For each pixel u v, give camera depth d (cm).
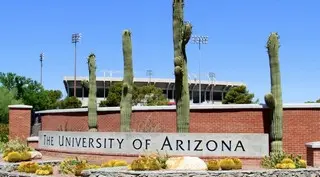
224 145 1877
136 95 6400
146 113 2602
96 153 2070
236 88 6738
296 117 2270
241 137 1870
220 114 2370
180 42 2002
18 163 1947
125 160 1981
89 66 2641
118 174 1567
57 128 3144
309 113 2266
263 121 2278
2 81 6762
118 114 2730
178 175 1553
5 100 5550
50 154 2286
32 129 3450
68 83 8875
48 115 3272
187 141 1900
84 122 2959
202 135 1892
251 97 6656
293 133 2264
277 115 2047
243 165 1850
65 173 1792
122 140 2006
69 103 6744
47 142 2320
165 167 1647
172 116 2539
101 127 2783
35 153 2148
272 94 2044
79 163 1817
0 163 1948
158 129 2533
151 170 1594
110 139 2039
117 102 6400
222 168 1647
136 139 1975
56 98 8094
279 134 2041
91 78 2631
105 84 8544
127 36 2216
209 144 1888
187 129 1997
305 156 2242
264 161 1825
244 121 2316
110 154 2028
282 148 2114
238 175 1593
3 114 5475
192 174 1563
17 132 3098
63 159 2102
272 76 2056
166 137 1925
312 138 2255
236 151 1869
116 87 6538
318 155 1842
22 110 3122
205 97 9200
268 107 2139
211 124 2380
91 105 2619
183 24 2030
